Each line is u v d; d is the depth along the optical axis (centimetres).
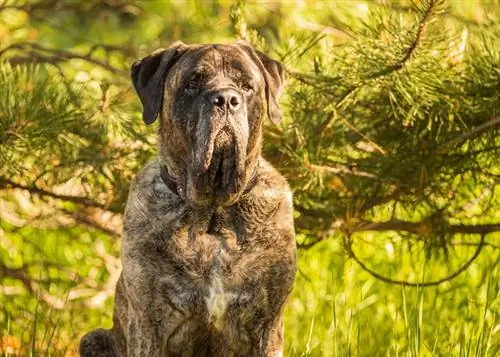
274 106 1036
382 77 1167
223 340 1012
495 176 1292
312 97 1240
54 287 1545
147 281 995
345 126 1265
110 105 1286
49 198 1440
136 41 1716
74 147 1288
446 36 1177
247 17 1438
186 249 992
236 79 1000
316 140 1245
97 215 1441
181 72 1005
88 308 1505
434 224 1312
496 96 1208
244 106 980
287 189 1026
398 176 1280
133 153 1302
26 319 1384
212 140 969
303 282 1466
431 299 1414
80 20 1853
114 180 1297
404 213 1386
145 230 998
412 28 1159
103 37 1828
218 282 995
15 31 1609
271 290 1003
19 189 1354
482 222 1386
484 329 1087
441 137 1255
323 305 1416
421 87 1165
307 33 1397
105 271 1570
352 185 1297
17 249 1534
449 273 1391
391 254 1456
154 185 1009
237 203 1001
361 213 1309
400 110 1191
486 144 1264
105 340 1104
